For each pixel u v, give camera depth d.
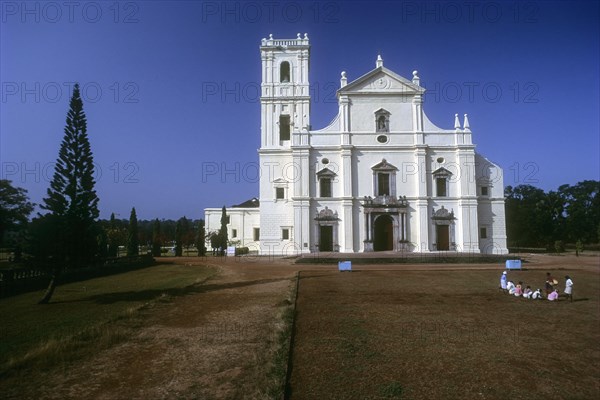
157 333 16.03
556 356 13.55
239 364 12.62
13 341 15.10
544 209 79.94
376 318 18.47
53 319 18.61
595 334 16.03
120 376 11.73
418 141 55.28
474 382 11.52
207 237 72.75
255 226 73.06
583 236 85.06
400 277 32.34
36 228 24.64
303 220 54.28
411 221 54.25
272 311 19.84
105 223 93.19
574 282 29.30
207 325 17.27
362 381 11.55
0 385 11.05
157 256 68.06
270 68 60.12
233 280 31.66
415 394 10.76
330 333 16.06
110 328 16.52
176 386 11.06
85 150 26.86
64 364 12.62
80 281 33.97
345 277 32.53
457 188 54.75
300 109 59.03
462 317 18.70
